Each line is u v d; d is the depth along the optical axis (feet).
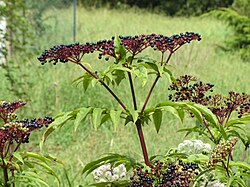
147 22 76.43
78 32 58.70
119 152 22.53
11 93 27.89
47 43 46.80
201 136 11.75
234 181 10.08
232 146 9.75
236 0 63.82
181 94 11.69
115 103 29.55
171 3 110.32
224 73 39.32
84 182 18.49
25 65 31.48
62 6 52.60
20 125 9.61
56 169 19.86
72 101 29.12
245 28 56.24
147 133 24.26
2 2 29.07
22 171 9.86
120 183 10.62
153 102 29.63
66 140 24.70
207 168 10.44
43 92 28.84
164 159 10.87
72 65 33.91
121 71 10.50
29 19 42.70
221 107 11.48
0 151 9.66
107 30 61.67
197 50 41.50
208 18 83.87
